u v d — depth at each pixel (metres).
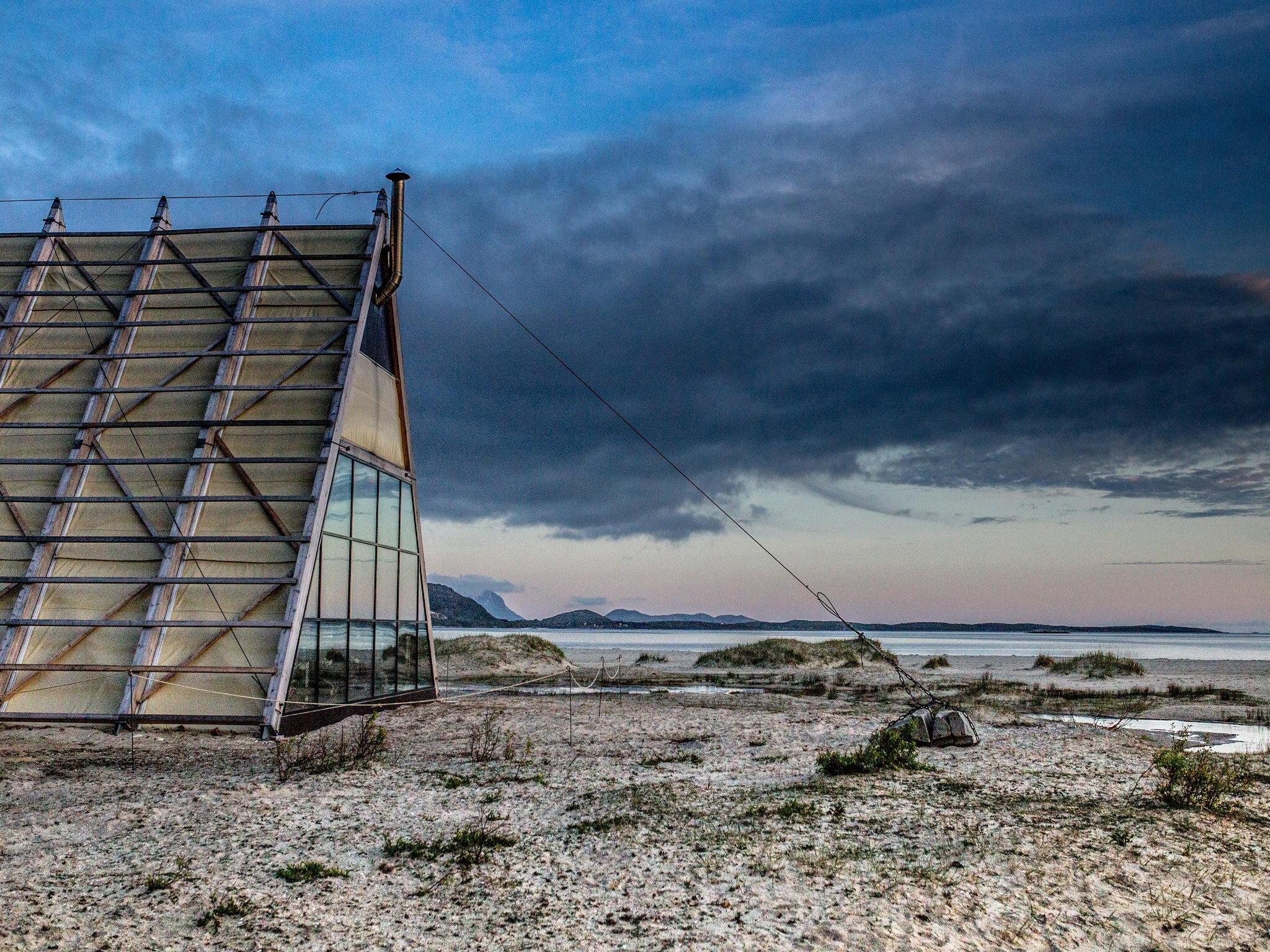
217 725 19.70
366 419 25.50
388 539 27.02
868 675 51.50
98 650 20.78
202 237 26.17
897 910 8.84
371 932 8.63
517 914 9.04
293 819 13.07
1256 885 9.61
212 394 23.23
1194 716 29.34
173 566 21.34
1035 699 35.53
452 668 52.19
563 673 51.62
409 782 15.79
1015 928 8.38
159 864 10.86
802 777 16.05
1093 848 10.83
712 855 10.77
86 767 17.00
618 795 14.39
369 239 25.92
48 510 22.41
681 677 48.59
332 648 23.19
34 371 24.38
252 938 8.49
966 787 14.60
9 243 26.38
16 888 9.96
